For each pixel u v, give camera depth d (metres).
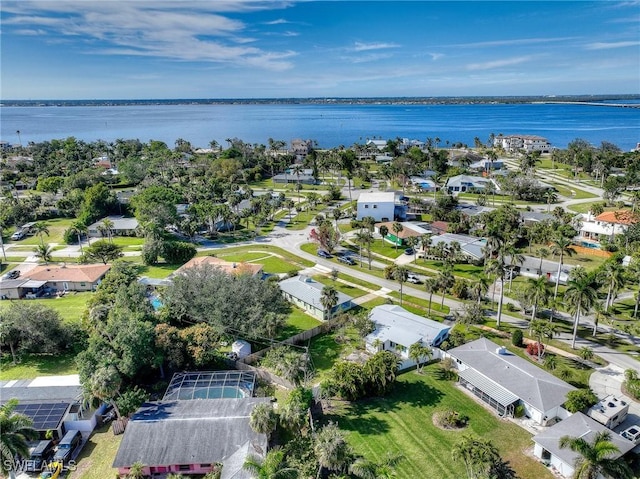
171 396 58.62
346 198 178.88
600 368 65.25
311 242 127.88
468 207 151.38
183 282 77.81
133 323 62.97
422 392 61.09
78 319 82.75
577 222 124.50
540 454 48.56
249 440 49.03
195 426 50.84
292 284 93.50
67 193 175.25
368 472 40.97
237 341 72.06
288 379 59.03
